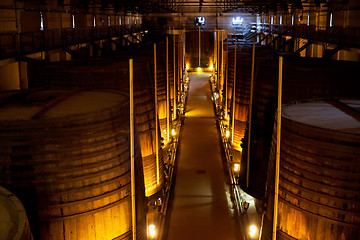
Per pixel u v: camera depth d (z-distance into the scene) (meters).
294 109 8.30
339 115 7.82
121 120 7.70
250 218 13.47
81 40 24.45
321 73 11.27
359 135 6.34
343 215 6.60
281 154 7.44
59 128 6.79
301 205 7.04
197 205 14.48
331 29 24.27
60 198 6.89
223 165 18.73
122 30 37.94
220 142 22.33
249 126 13.17
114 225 7.57
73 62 14.47
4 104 8.19
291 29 32.12
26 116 7.30
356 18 22.16
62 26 25.59
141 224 8.53
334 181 6.61
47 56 17.50
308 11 29.67
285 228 7.40
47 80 12.54
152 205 13.09
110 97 8.91
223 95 24.08
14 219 5.29
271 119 12.38
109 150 7.35
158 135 13.31
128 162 7.78
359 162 6.41
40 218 6.84
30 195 6.75
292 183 7.16
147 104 12.73
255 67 15.57
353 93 11.29
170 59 21.56
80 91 9.59
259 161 12.86
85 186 7.08
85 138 7.01
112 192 7.41
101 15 36.75
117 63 13.85
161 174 13.45
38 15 21.56
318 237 6.90
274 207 7.11
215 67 35.41
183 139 22.95
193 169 18.31
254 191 13.04
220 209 14.16
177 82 24.94
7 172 6.68
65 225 6.99
